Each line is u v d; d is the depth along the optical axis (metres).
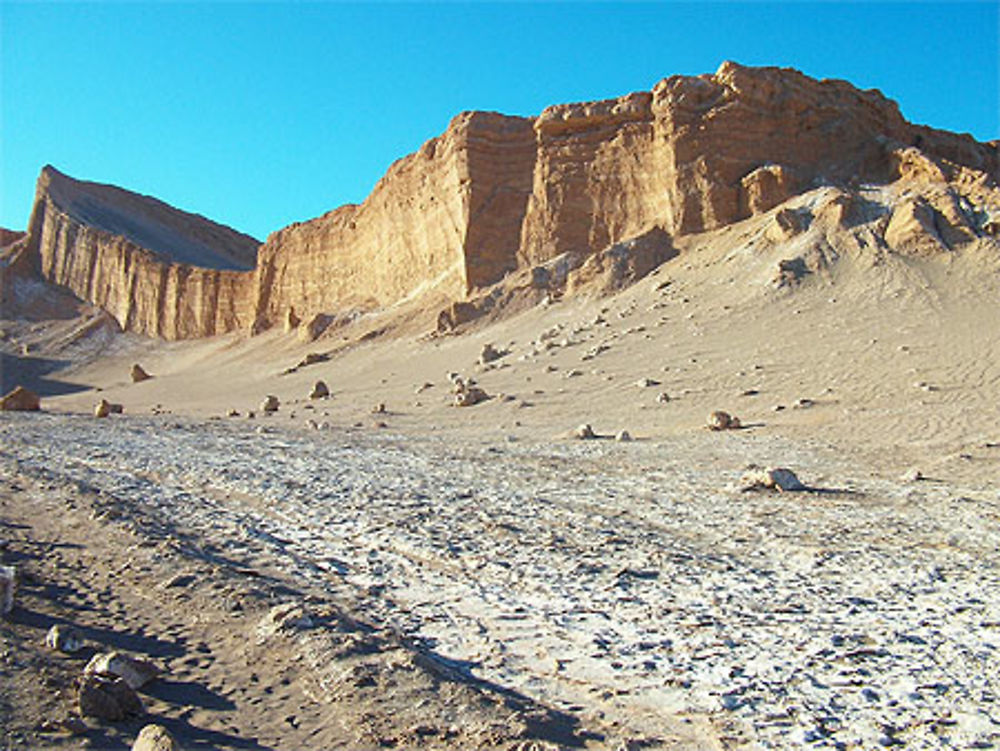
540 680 7.00
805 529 12.45
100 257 100.94
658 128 52.03
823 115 52.81
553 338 43.72
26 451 21.12
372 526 12.51
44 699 6.10
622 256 50.00
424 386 41.41
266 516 13.36
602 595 9.25
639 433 25.95
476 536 11.95
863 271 40.03
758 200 49.09
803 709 6.36
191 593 8.82
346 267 74.88
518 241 55.78
